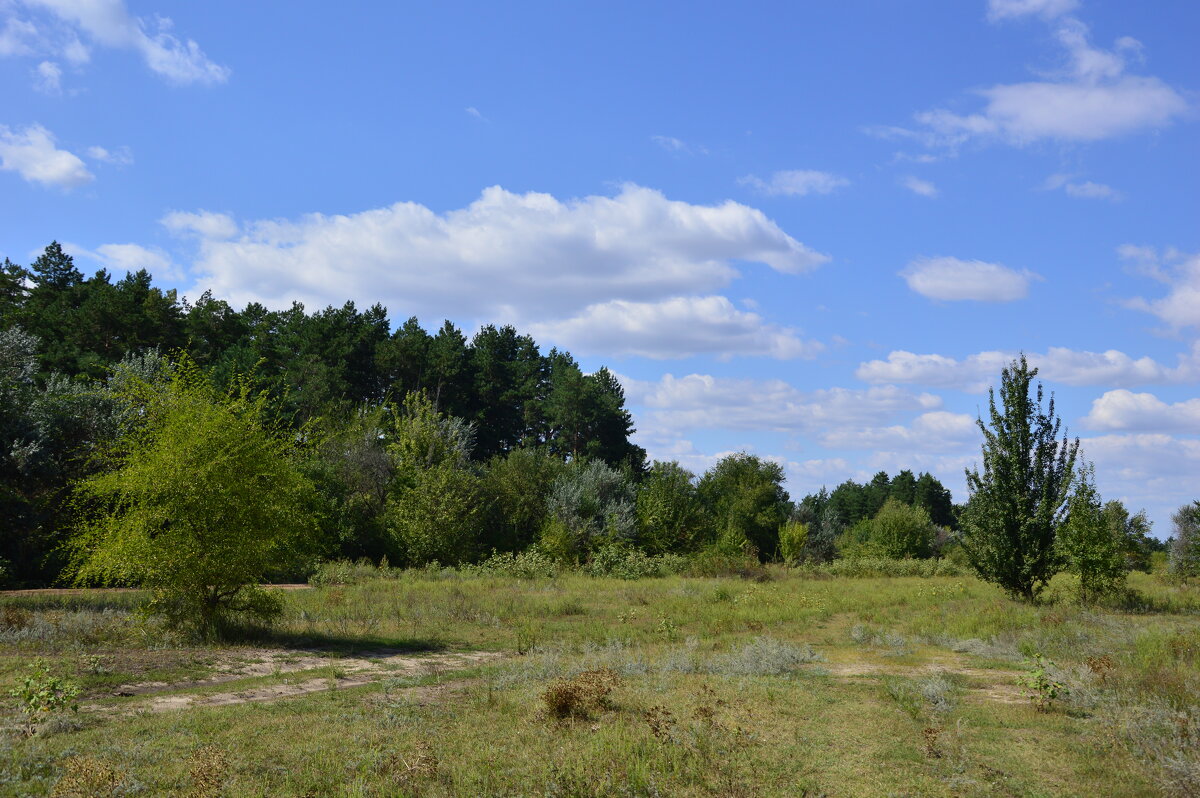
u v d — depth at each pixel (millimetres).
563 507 44344
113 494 14492
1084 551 21281
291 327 63906
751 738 8148
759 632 16969
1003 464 22594
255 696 9984
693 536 48312
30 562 23984
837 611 21188
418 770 6738
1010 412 22703
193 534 13703
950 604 21484
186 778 6527
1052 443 22500
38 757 6934
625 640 15914
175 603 14055
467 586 26453
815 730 8570
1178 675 10438
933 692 10086
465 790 6531
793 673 12008
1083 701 9719
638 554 37094
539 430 76438
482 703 9648
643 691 10422
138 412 15125
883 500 105438
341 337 62000
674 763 7211
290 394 51812
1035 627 16469
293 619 17109
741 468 61156
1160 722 8477
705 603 22031
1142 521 34906
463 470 45000
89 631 13633
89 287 55281
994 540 22422
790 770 7238
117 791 6121
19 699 8727
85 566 13875
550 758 7438
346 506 37094
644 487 51188
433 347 70750
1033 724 8820
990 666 12805
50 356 43938
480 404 72750
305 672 11555
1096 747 7957
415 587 25500
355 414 50000
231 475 13961
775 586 28547
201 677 11039
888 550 50125
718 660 12984
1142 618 18250
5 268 54938
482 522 43375
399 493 40188
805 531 49125
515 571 32094
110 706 9078
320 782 6590
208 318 57094
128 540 13352
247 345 58438
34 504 23578
